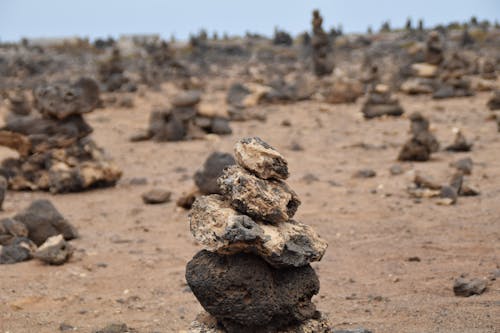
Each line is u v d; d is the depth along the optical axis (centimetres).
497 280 857
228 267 563
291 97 3834
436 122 2725
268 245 551
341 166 1875
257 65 7888
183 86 4834
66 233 1176
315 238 589
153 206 1466
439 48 3956
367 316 753
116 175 1705
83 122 1738
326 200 1430
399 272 927
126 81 4731
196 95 2569
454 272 909
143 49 10512
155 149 2358
